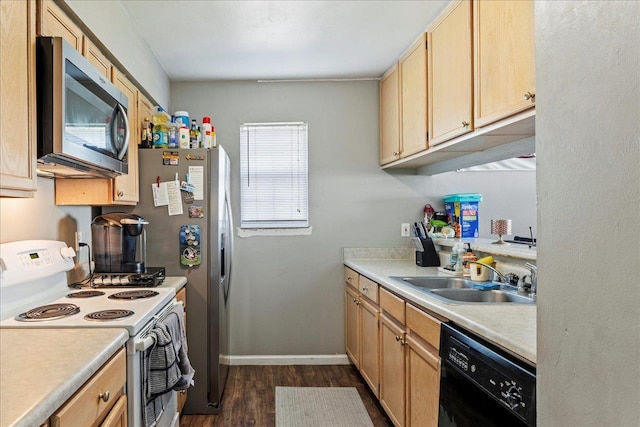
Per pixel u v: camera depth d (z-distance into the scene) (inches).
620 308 22.4
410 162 117.0
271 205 132.4
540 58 30.3
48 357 43.6
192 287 99.1
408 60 106.4
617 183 22.6
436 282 93.4
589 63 24.9
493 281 88.4
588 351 25.1
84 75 58.3
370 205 132.8
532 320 52.7
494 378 46.3
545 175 29.8
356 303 116.6
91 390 42.4
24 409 31.5
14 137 45.9
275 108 131.6
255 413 98.6
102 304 68.2
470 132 76.0
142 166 99.0
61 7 62.0
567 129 27.1
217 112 130.5
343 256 132.7
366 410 100.0
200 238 99.4
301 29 96.9
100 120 64.1
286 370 126.3
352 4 86.3
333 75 128.5
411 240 133.1
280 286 131.4
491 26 67.2
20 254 65.0
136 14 88.3
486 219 129.3
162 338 62.9
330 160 132.6
